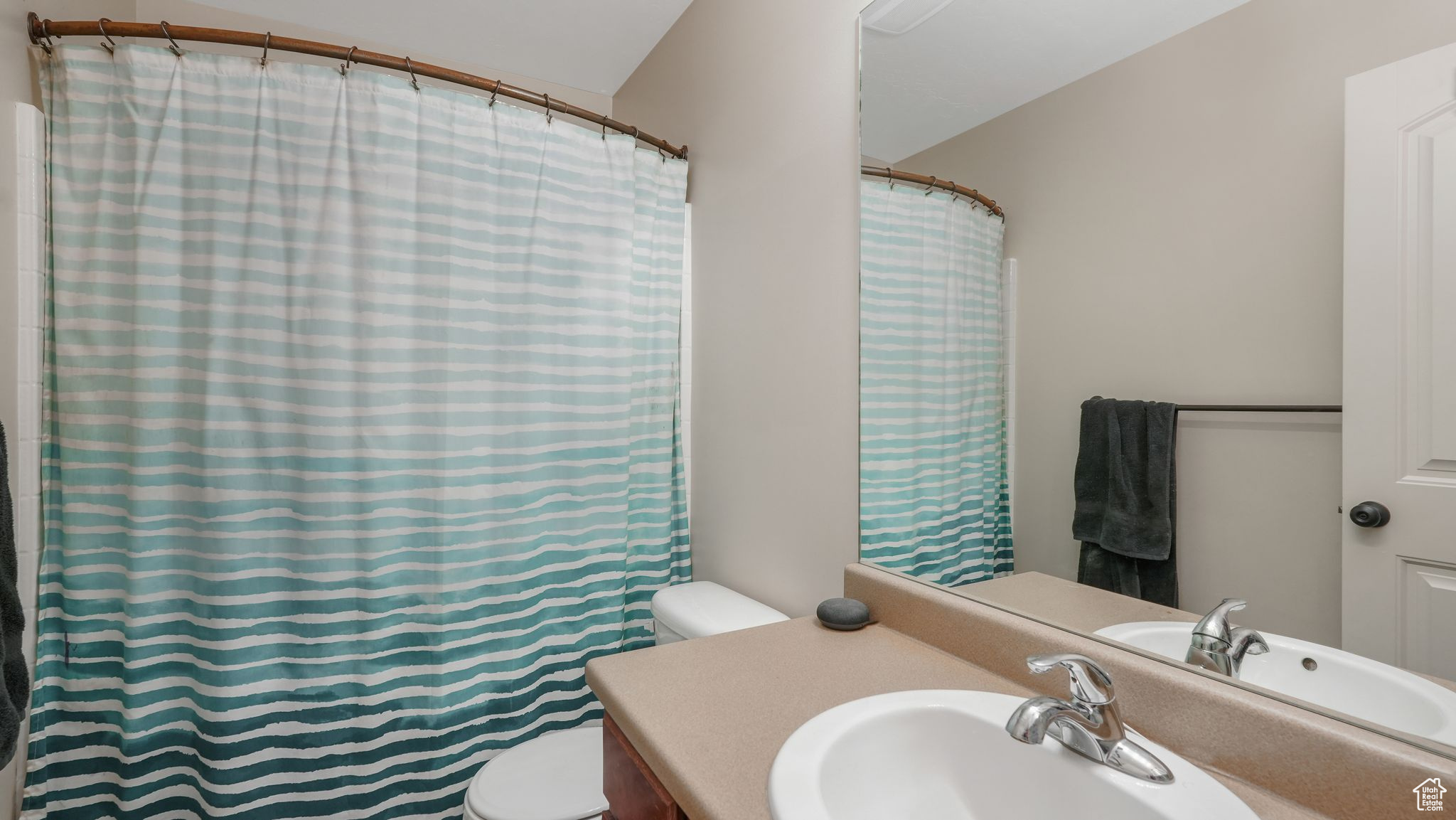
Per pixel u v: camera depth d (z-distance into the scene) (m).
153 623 1.42
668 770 0.74
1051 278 0.94
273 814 1.48
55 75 1.38
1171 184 0.80
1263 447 0.72
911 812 0.78
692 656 1.04
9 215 1.31
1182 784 0.65
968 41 1.05
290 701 1.49
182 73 1.40
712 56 1.80
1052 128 0.93
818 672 0.98
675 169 1.92
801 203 1.44
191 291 1.42
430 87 1.56
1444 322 0.59
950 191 1.09
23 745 1.37
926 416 1.13
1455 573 0.59
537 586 1.73
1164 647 0.81
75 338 1.38
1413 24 0.60
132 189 1.39
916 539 1.16
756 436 1.61
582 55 2.22
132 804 1.42
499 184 1.64
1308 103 0.67
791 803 0.63
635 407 1.90
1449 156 0.58
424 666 1.59
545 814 1.29
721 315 1.77
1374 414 0.64
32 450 1.38
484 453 1.64
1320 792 0.63
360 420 1.50
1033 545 0.97
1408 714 0.61
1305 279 0.68
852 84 1.30
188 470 1.43
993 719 0.79
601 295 1.79
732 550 1.72
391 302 1.52
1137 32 0.83
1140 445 0.84
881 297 1.22
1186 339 0.79
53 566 1.39
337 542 1.49
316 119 1.47
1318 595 0.68
